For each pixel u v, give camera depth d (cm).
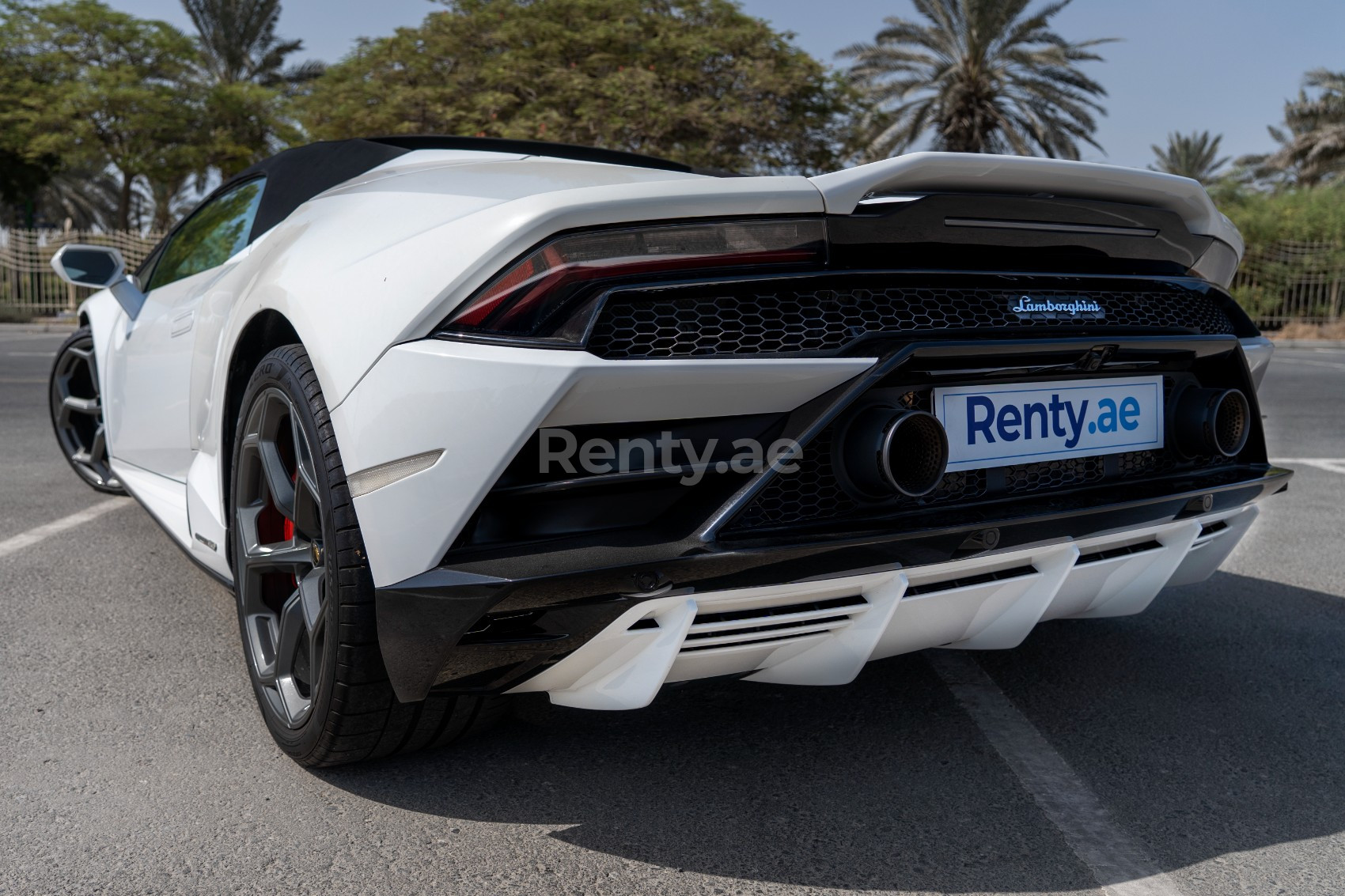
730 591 141
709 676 158
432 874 142
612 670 148
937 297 160
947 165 153
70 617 251
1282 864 147
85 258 304
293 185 234
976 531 155
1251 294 2277
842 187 149
